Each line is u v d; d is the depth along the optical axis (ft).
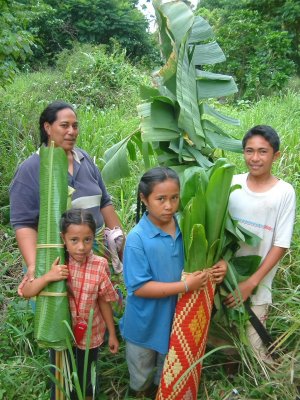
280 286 11.60
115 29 61.87
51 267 8.09
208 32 10.98
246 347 9.38
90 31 60.39
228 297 9.06
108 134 20.33
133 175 17.13
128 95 31.30
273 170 17.04
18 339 10.65
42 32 57.16
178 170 9.80
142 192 8.16
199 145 9.63
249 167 9.27
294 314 10.25
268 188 9.36
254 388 9.02
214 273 8.43
